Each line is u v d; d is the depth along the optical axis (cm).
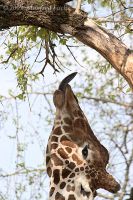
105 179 1131
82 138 1139
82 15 1216
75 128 1143
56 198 1127
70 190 1124
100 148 1148
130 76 1170
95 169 1131
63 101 1148
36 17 1230
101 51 1200
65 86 1149
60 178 1132
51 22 1226
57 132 1148
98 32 1204
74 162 1130
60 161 1134
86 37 1208
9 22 1242
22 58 1580
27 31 1509
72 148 1135
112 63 1194
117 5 1531
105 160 1147
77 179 1126
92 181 1130
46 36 1510
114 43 1192
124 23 1450
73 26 1213
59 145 1139
